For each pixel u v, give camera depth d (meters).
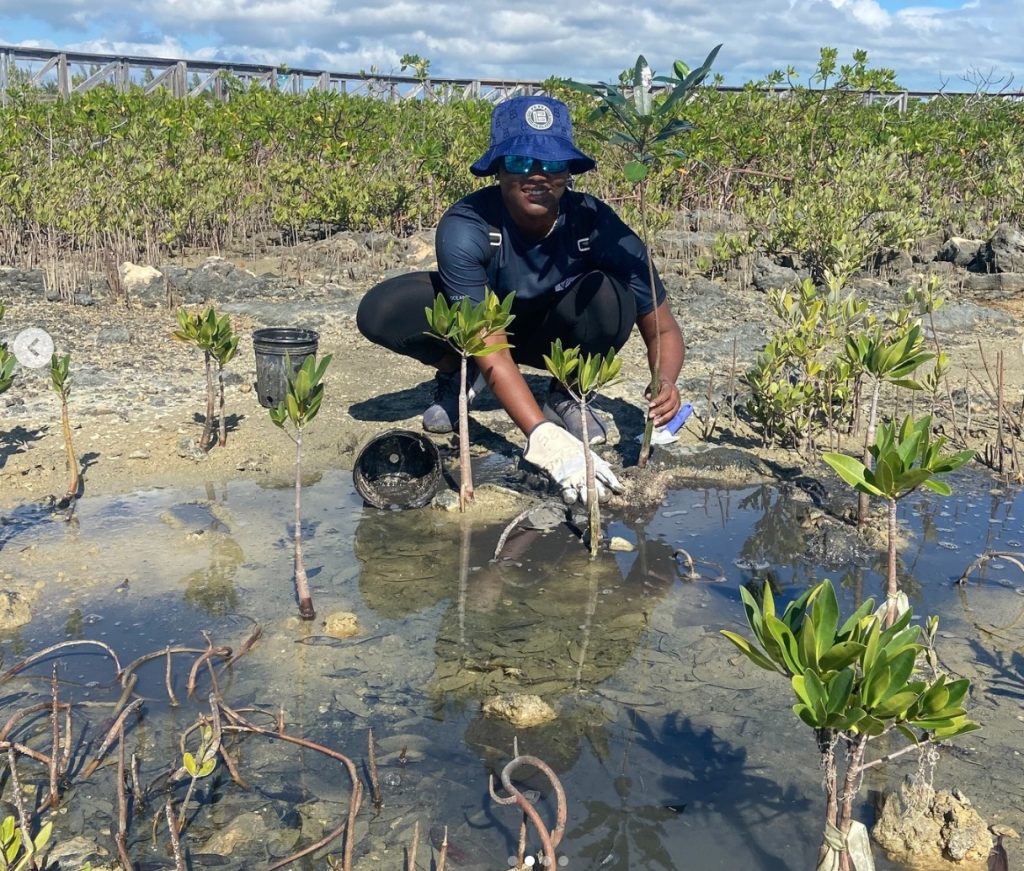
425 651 3.51
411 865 2.42
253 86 16.27
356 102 15.32
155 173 11.70
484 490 5.00
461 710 3.16
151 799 2.73
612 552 4.38
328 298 8.85
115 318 7.95
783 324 8.14
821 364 5.95
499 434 5.87
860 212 9.93
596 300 5.17
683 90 4.35
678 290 9.17
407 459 5.18
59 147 13.27
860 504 4.61
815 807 2.72
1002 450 5.40
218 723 2.79
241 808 2.70
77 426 5.68
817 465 5.43
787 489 5.15
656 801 2.73
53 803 2.70
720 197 13.01
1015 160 12.60
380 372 6.89
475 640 3.59
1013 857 2.51
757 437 5.84
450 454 5.54
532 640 3.60
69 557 4.19
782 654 2.14
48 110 14.01
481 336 4.70
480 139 13.43
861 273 10.08
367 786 2.79
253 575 4.07
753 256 9.94
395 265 10.20
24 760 2.88
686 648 3.56
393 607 3.83
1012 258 9.80
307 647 3.52
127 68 18.34
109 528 4.49
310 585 3.99
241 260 10.55
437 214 12.26
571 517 4.74
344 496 4.94
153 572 4.07
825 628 2.07
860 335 4.49
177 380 6.53
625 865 2.49
